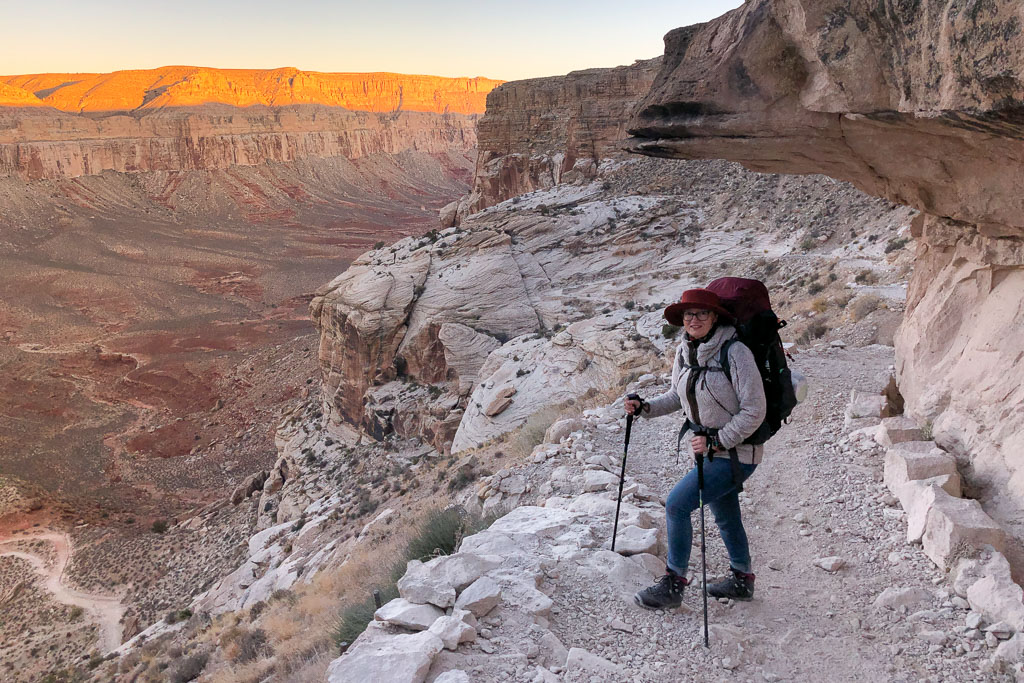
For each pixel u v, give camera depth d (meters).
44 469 55.12
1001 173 5.03
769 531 6.38
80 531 43.28
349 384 46.16
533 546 5.63
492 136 94.00
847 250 35.59
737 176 56.19
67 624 32.34
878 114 4.65
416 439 39.28
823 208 44.69
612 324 31.80
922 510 5.70
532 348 33.94
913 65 4.23
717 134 5.73
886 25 4.32
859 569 5.49
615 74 77.19
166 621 23.14
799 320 21.05
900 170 5.45
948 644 4.45
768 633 4.73
